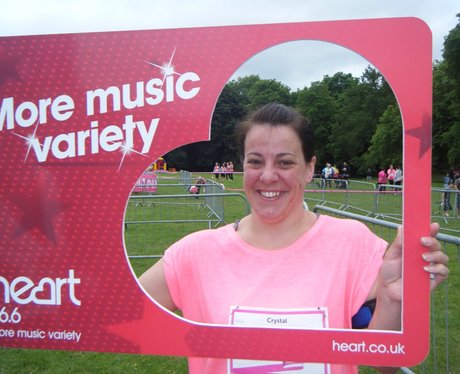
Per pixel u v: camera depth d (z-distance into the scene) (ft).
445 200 38.34
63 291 5.15
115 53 4.93
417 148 4.66
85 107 4.99
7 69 5.04
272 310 4.97
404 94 4.65
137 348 5.06
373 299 5.14
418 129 4.65
